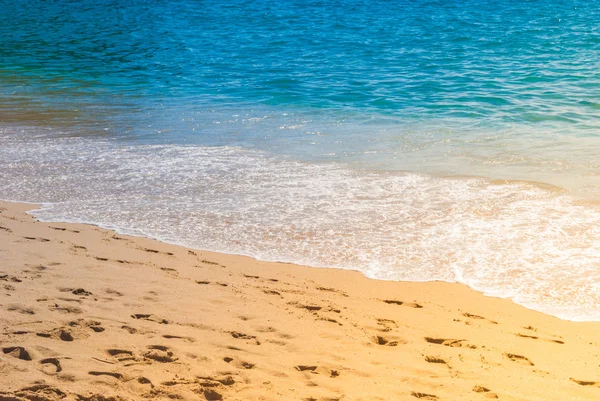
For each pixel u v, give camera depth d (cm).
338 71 2050
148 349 509
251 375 480
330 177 1031
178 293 636
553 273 709
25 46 2630
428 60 2175
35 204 925
